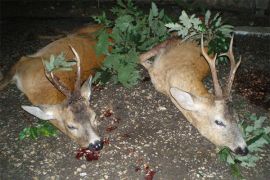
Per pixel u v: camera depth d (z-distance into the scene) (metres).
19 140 1.12
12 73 1.22
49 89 1.12
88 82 1.07
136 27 1.29
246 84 1.35
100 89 1.31
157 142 1.13
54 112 1.06
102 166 1.06
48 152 1.10
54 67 1.11
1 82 1.21
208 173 1.05
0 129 1.15
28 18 1.68
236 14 1.70
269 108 1.26
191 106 1.07
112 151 1.10
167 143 1.13
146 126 1.18
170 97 1.22
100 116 1.21
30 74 1.16
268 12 1.69
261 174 1.05
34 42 1.52
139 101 1.27
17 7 1.75
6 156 1.08
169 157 1.09
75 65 1.19
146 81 1.35
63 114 1.04
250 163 1.06
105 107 1.25
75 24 1.65
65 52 1.21
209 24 1.28
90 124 1.04
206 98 1.05
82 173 1.04
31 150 1.10
